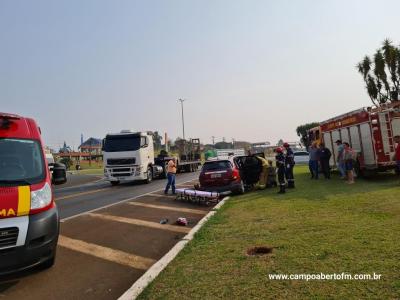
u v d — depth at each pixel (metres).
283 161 13.00
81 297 5.07
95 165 71.94
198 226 8.56
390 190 11.06
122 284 5.48
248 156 15.98
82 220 10.59
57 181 6.73
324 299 4.08
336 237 6.34
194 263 5.82
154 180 25.33
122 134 22.50
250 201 11.79
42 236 5.40
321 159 17.12
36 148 6.34
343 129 17.38
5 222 5.09
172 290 4.81
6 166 5.77
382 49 23.23
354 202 9.57
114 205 13.38
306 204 10.02
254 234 7.23
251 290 4.52
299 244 6.17
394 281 4.33
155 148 26.58
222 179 14.02
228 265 5.54
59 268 6.29
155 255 6.88
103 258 6.79
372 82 23.77
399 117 14.77
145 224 9.66
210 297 4.46
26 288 5.45
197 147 36.53
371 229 6.64
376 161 14.73
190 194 13.25
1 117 6.25
